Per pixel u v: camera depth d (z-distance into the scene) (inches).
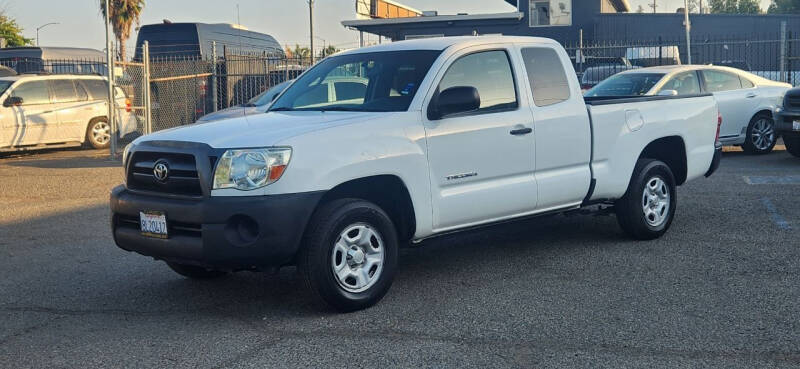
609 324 209.0
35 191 488.7
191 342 202.8
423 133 237.1
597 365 180.5
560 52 283.4
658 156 329.1
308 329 211.2
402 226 241.3
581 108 280.8
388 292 245.4
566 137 274.8
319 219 217.0
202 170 211.8
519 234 328.2
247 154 210.8
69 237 341.7
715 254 284.0
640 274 259.3
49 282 266.1
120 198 230.5
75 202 441.1
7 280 269.7
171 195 219.9
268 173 209.8
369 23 1414.9
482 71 258.5
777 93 597.3
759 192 414.0
